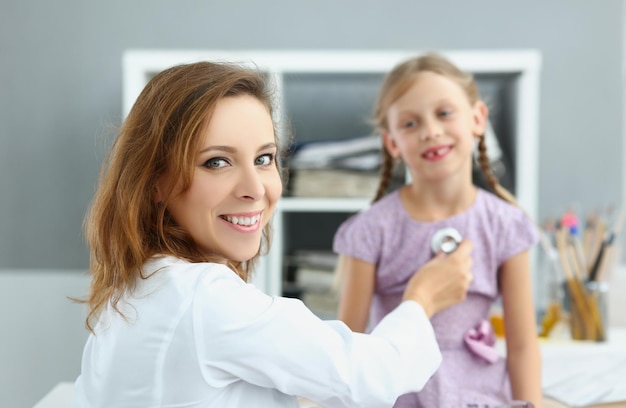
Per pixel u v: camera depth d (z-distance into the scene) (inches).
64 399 44.9
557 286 76.6
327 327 31.4
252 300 30.0
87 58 106.3
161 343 29.4
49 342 107.1
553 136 105.1
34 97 106.9
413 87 48.5
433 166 48.3
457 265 41.8
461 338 48.7
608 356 65.7
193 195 31.3
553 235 77.4
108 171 33.3
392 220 50.4
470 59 91.4
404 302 37.6
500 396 48.0
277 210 95.6
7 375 106.6
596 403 50.8
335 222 106.4
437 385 46.8
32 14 106.2
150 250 31.9
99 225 32.6
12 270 108.0
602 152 104.9
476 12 105.0
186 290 29.7
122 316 30.3
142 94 32.9
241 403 30.6
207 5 105.7
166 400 29.4
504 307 50.4
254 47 106.1
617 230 76.4
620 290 86.1
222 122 30.9
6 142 107.3
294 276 98.3
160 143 31.2
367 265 50.4
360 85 106.1
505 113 100.7
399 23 105.4
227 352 29.2
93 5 106.0
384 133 52.7
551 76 104.7
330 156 96.6
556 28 104.5
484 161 55.4
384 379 31.9
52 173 107.3
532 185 91.7
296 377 30.2
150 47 106.1
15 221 108.0
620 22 103.8
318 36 105.7
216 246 32.0
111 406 30.4
